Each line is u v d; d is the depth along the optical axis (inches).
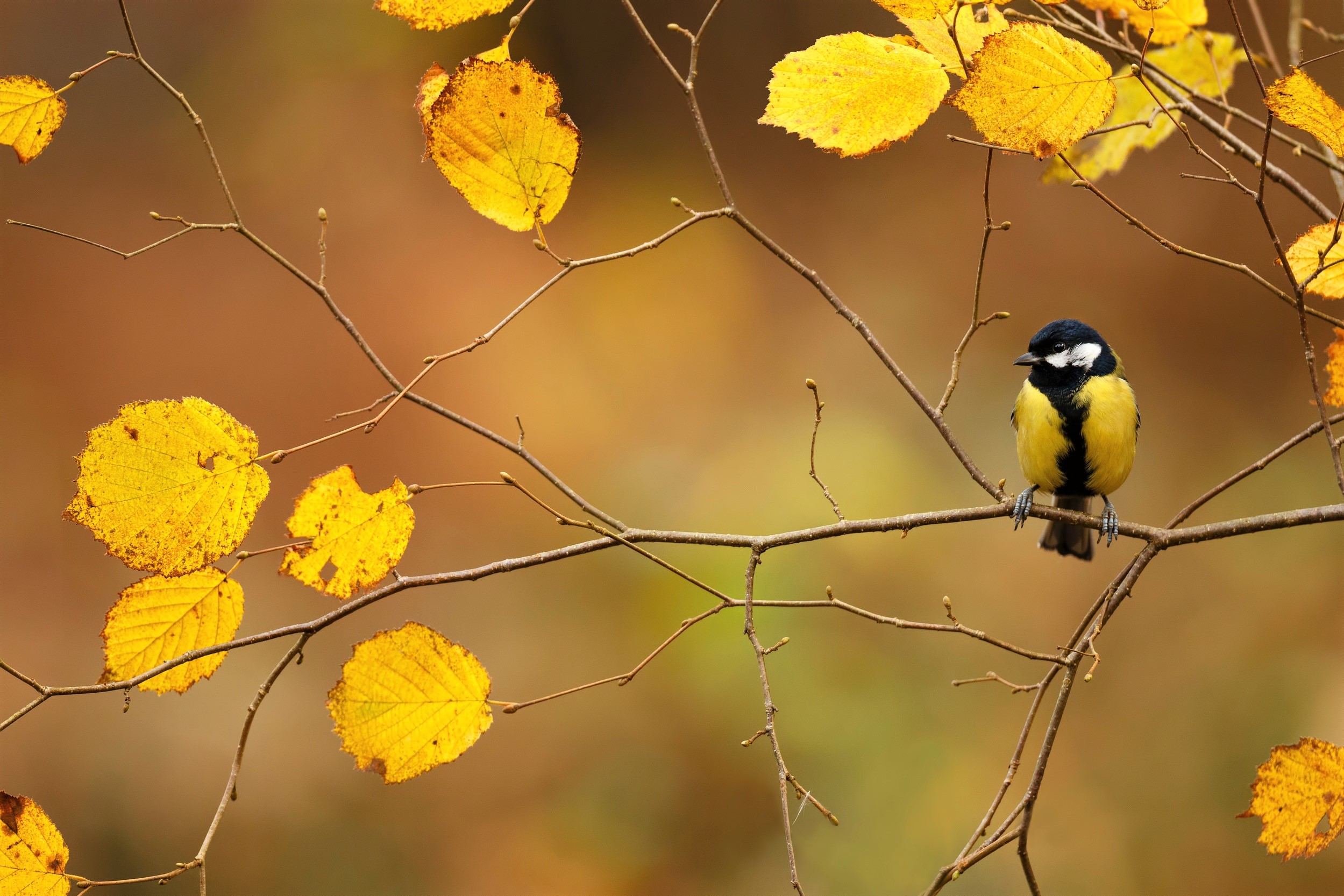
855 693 444.1
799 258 775.1
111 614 152.4
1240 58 217.5
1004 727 442.0
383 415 154.5
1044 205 749.9
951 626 171.6
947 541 519.8
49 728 436.8
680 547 507.5
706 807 430.9
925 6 144.9
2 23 738.2
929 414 186.4
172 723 447.5
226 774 434.6
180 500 146.6
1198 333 660.7
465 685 153.7
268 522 553.6
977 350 676.1
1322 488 530.6
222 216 706.8
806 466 561.6
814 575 487.2
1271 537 505.0
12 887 134.7
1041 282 709.9
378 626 511.5
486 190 154.1
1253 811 144.6
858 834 409.4
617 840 423.5
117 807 416.5
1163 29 204.7
